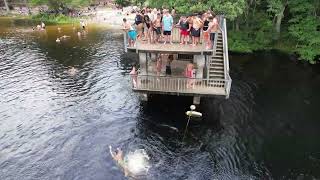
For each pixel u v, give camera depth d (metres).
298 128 26.97
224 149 24.14
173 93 25.98
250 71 38.12
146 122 27.41
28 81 36.84
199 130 26.31
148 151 23.83
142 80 26.98
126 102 30.91
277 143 25.03
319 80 35.56
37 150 24.20
